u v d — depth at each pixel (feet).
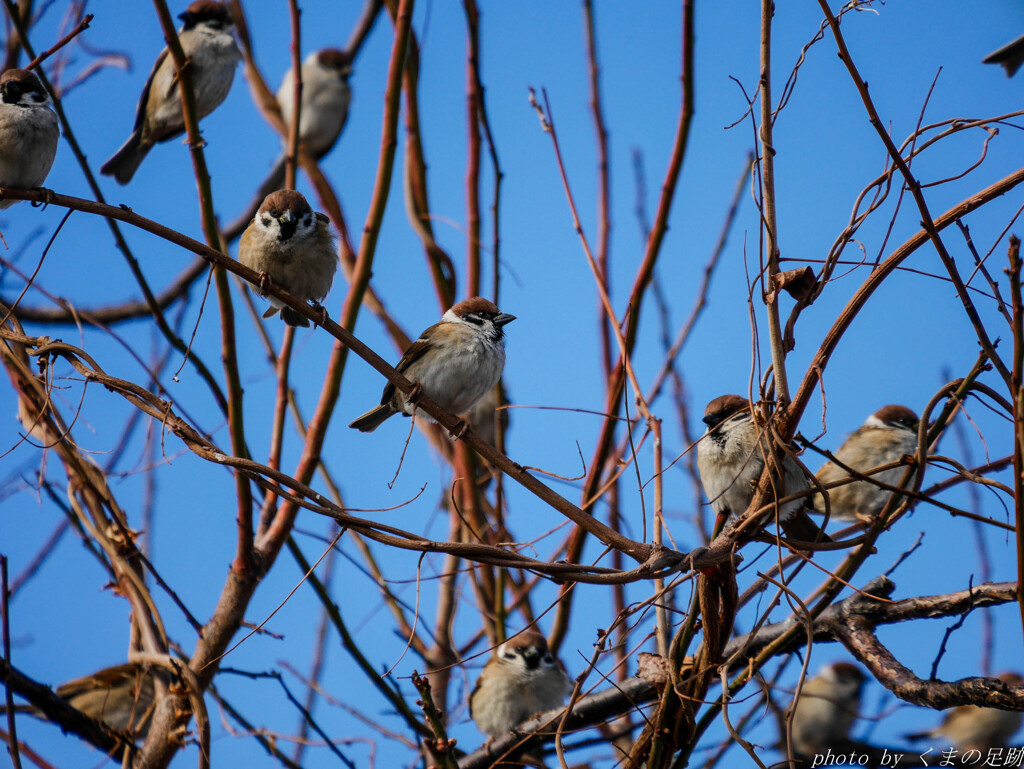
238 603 31.27
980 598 27.53
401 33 31.42
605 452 31.24
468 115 35.35
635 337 31.55
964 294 19.31
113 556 30.25
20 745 27.78
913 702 26.17
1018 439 17.94
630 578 21.02
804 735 35.40
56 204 23.34
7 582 22.82
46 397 24.57
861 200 20.92
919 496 20.47
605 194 34.99
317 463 31.94
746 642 19.94
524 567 20.75
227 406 31.22
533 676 39.81
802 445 23.47
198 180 30.09
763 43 21.31
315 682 31.42
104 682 37.19
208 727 28.12
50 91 29.22
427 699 22.22
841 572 23.67
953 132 20.86
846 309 21.13
